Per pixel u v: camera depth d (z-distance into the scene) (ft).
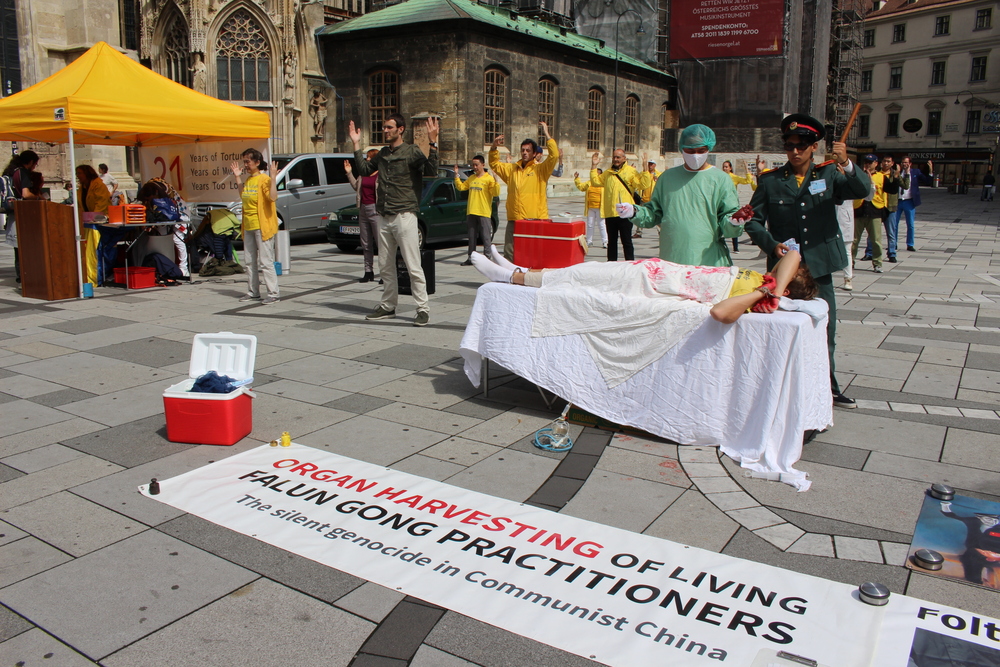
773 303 13.65
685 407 14.17
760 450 13.28
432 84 90.12
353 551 10.37
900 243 53.62
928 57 200.44
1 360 20.11
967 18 191.72
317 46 94.17
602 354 14.94
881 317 26.55
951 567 10.01
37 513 11.50
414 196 24.25
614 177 29.89
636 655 8.23
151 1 76.13
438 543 10.58
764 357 13.35
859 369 19.70
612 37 133.39
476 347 16.52
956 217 85.56
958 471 13.12
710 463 13.43
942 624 8.73
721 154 118.62
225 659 8.18
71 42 67.26
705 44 121.70
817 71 130.21
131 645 8.39
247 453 13.67
